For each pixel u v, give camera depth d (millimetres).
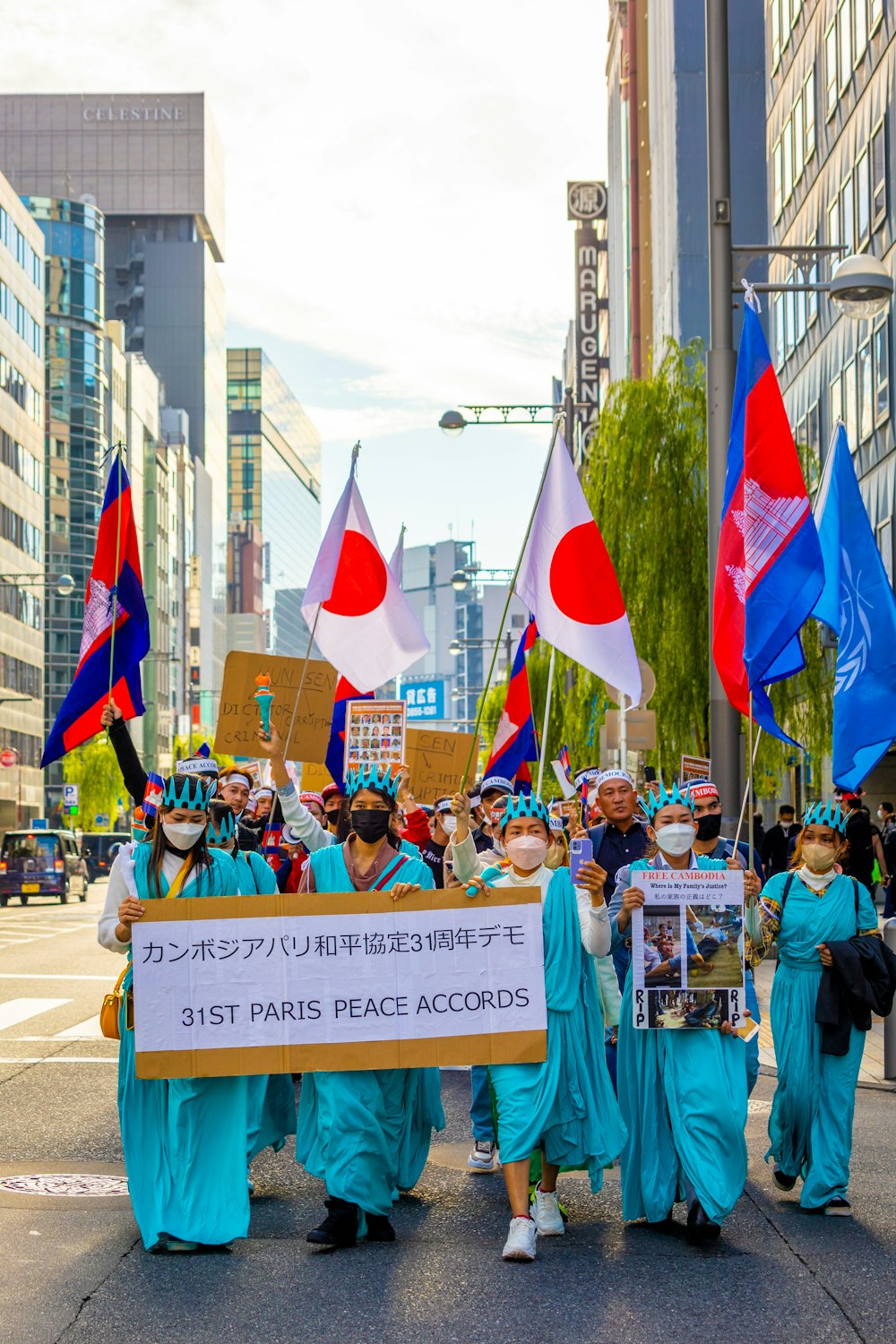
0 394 76812
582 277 102188
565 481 9602
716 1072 6965
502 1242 6879
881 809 26422
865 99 32000
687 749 24172
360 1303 5883
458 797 7344
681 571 24547
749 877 7602
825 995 7500
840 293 15039
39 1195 7707
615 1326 5605
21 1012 15664
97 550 9094
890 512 30516
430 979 6879
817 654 24781
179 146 181625
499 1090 6840
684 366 26156
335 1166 6719
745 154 62312
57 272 108250
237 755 12297
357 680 11422
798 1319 5695
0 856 55312
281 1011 6816
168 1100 6793
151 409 132250
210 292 178625
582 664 9516
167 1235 6621
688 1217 6910
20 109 183625
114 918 6984
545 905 7043
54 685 106188
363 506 11312
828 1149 7469
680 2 62562
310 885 7164
